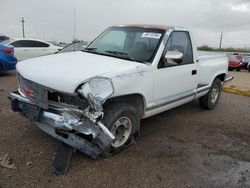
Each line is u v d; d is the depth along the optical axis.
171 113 6.41
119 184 3.38
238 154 4.46
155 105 4.59
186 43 5.33
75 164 3.74
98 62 4.11
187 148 4.53
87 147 3.63
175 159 4.11
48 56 4.62
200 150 4.50
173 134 5.10
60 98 3.56
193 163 4.04
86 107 3.48
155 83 4.44
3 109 5.70
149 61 4.42
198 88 5.85
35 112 3.78
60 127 3.48
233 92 9.66
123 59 4.47
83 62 4.08
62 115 3.54
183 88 5.23
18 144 4.17
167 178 3.59
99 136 3.55
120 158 4.00
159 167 3.84
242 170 3.95
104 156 3.96
